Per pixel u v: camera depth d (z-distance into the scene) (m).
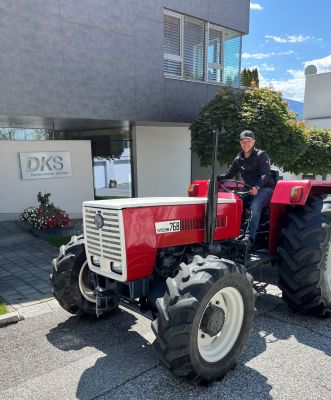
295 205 3.94
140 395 2.59
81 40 7.64
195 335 2.55
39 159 8.94
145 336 3.46
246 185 4.02
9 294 4.48
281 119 7.88
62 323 3.74
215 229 3.42
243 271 2.88
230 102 8.20
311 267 3.51
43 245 6.84
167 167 11.64
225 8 10.59
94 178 12.25
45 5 7.07
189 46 10.12
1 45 6.70
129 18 8.36
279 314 3.90
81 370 2.90
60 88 7.50
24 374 2.86
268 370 2.88
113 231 2.89
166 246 3.08
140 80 8.78
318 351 3.15
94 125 10.51
